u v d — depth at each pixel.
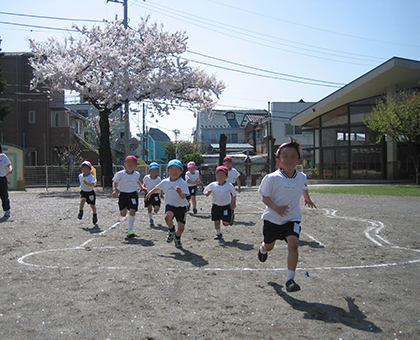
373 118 26.41
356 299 4.05
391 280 4.73
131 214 7.56
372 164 30.91
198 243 7.04
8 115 32.53
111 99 22.56
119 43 23.78
